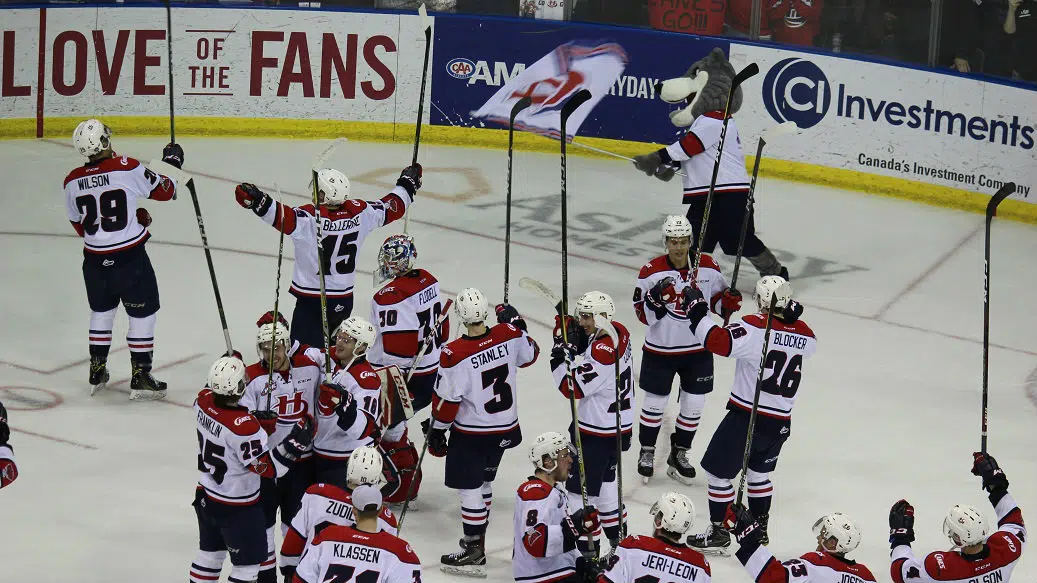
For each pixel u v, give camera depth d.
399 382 28.36
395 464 30.08
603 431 27.66
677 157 42.41
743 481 25.42
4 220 48.69
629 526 29.89
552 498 23.64
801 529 30.14
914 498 31.84
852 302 45.00
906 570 23.86
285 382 26.12
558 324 28.81
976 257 49.56
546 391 37.25
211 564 25.08
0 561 27.00
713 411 36.78
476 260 46.75
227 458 23.89
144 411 35.03
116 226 34.72
